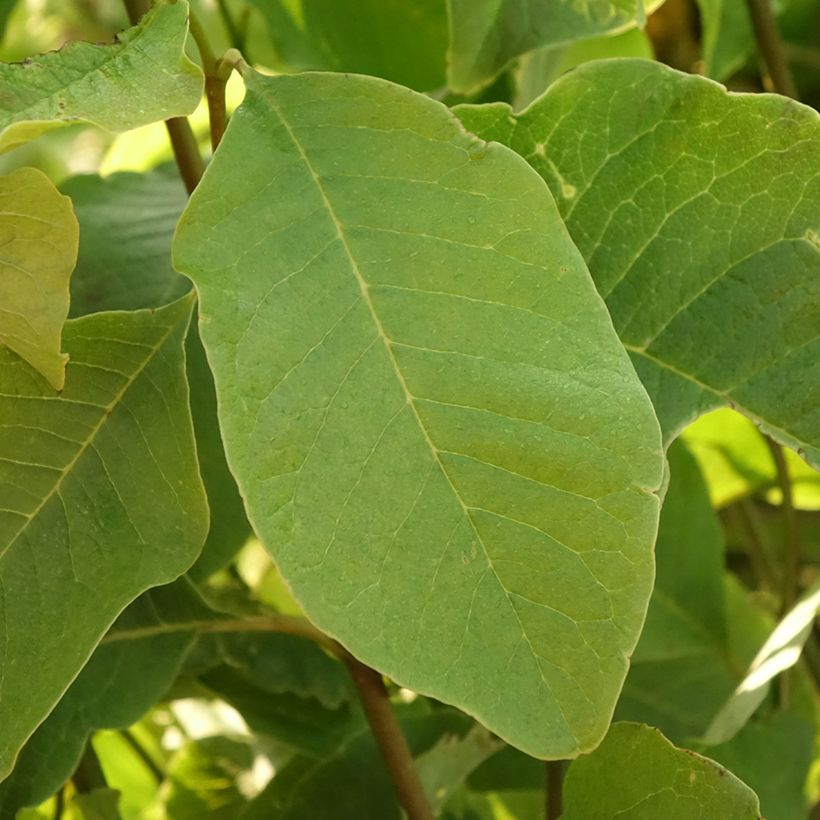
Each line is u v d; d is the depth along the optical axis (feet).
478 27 0.95
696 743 1.01
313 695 1.07
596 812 0.79
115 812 1.07
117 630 0.97
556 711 0.65
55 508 0.76
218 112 0.79
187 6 0.71
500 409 0.67
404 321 0.67
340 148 0.70
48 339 0.72
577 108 0.79
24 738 0.72
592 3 0.95
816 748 1.50
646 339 0.82
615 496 0.67
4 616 0.74
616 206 0.81
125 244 1.09
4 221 0.68
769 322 0.81
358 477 0.65
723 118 0.78
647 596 0.66
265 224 0.67
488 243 0.69
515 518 0.66
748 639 1.50
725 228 0.80
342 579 0.64
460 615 0.65
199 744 1.36
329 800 1.10
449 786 1.11
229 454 0.64
